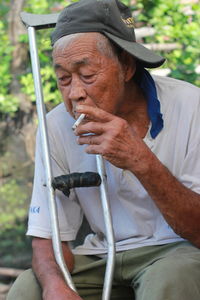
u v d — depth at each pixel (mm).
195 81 6422
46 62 7070
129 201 3250
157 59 3086
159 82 3330
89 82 2973
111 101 3025
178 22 6594
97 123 2846
